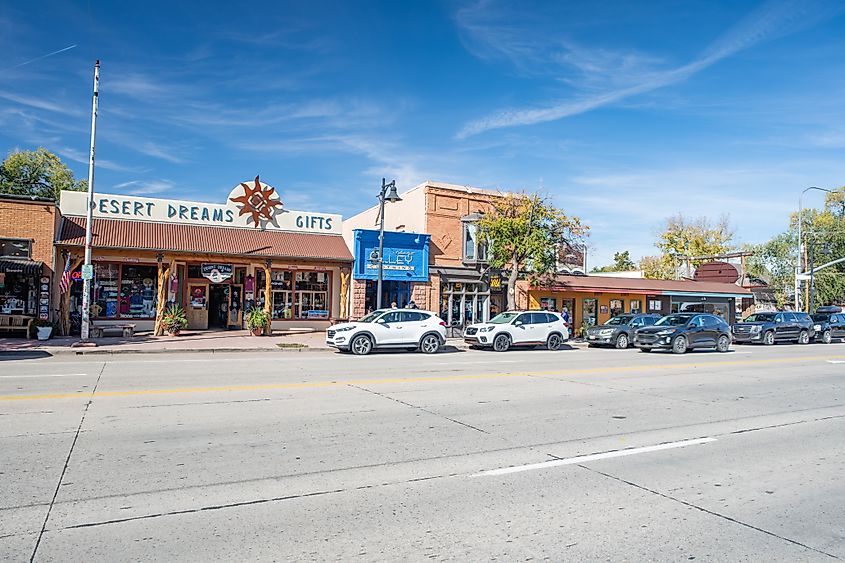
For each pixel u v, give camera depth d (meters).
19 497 5.41
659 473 6.59
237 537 4.64
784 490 6.08
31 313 22.97
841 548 4.68
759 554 4.54
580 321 35.03
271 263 27.89
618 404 10.88
